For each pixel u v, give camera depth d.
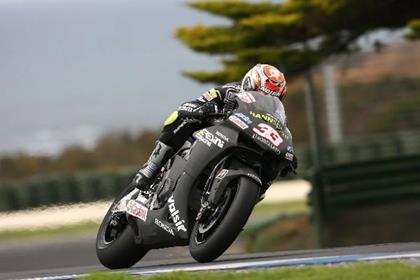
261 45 74.38
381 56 99.31
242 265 24.86
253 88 26.34
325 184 73.62
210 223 25.53
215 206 25.41
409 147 92.88
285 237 74.06
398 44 99.62
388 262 23.67
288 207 102.31
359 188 74.19
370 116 97.81
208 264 26.09
